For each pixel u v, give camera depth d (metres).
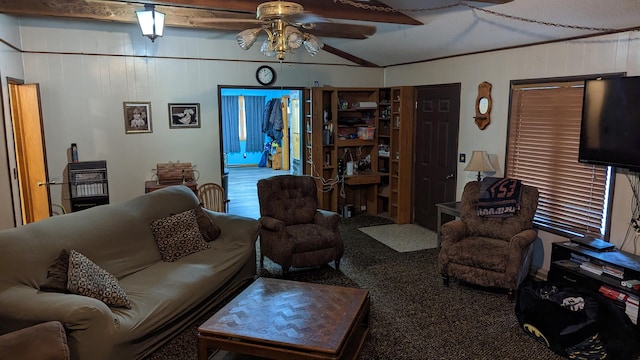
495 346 3.10
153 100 5.84
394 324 3.41
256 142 12.50
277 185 4.77
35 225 3.07
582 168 4.02
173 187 4.40
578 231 4.11
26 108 4.98
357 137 6.96
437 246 5.32
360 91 6.81
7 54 4.52
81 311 2.44
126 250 3.50
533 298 3.23
